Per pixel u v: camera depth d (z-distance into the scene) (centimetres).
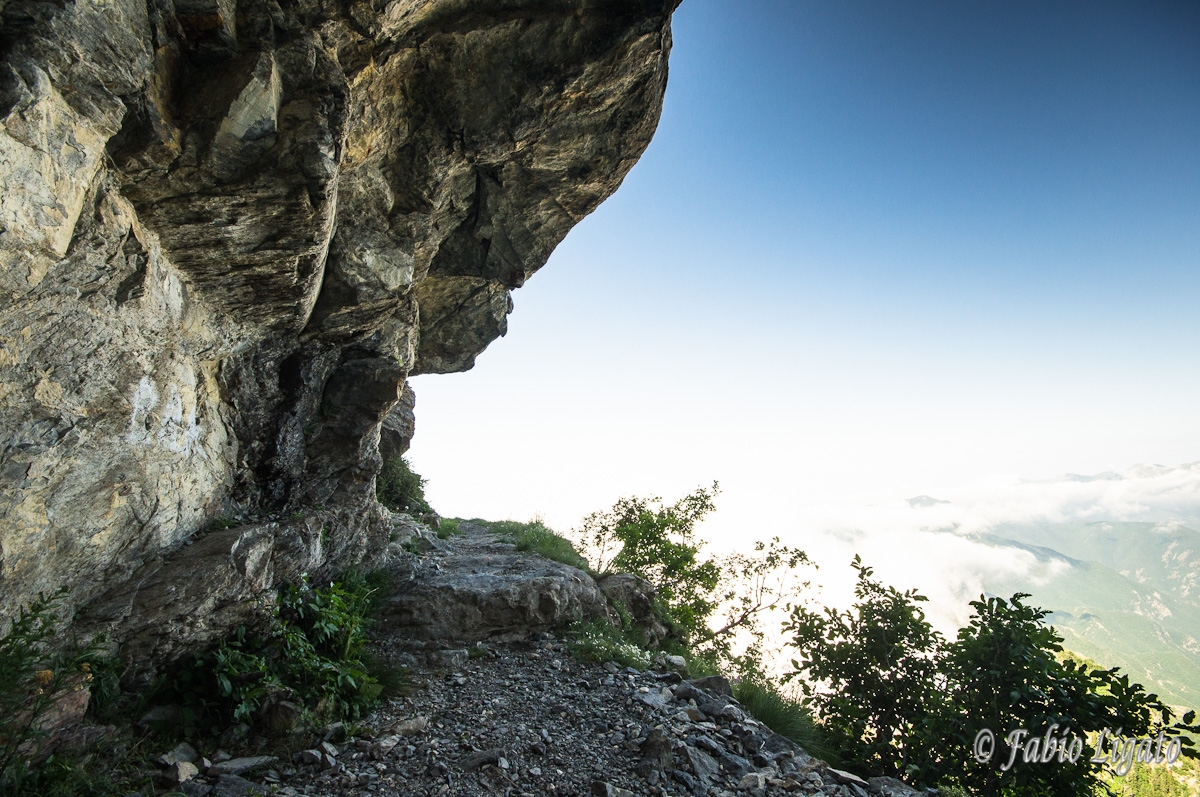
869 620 725
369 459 909
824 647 738
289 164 501
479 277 1121
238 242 528
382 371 884
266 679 547
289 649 591
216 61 471
